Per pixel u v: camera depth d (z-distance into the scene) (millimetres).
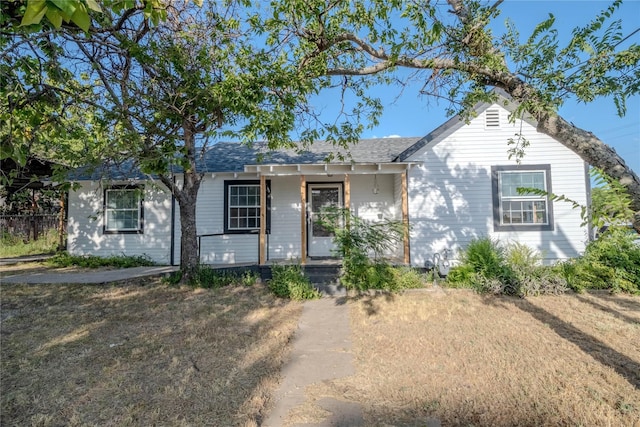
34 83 3035
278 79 4980
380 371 3777
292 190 10883
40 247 14719
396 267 8406
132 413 2973
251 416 2928
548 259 9148
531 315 5820
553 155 9312
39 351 4348
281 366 3953
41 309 6297
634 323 5336
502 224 9359
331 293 7758
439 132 9539
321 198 10922
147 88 4266
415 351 4301
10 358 4133
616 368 3748
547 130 2854
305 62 5625
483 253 8148
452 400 3127
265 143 12766
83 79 4844
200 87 4449
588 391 3250
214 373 3758
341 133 6773
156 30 4406
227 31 5301
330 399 3201
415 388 3365
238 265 9672
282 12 5168
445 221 9469
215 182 10828
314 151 11844
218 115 4715
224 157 11836
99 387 3434
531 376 3562
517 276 7398
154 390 3377
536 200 9344
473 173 9508
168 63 4473
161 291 7773
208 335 4957
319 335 5047
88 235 10969
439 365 3877
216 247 10711
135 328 5258
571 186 9227
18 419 2910
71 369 3832
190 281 8398
